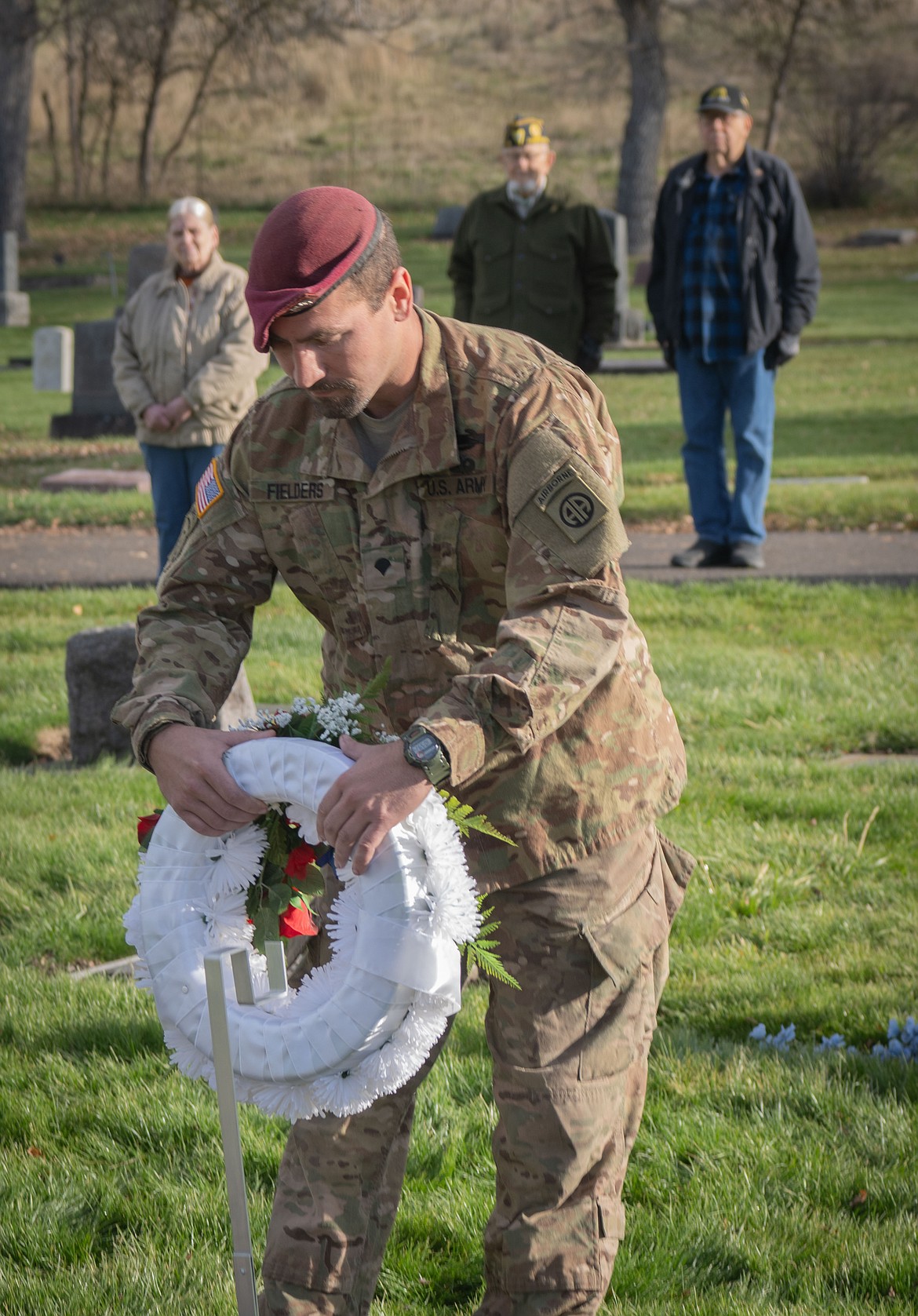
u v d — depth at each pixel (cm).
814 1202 393
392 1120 299
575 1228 288
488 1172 410
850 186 5688
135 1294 358
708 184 1095
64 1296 358
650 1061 464
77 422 2169
